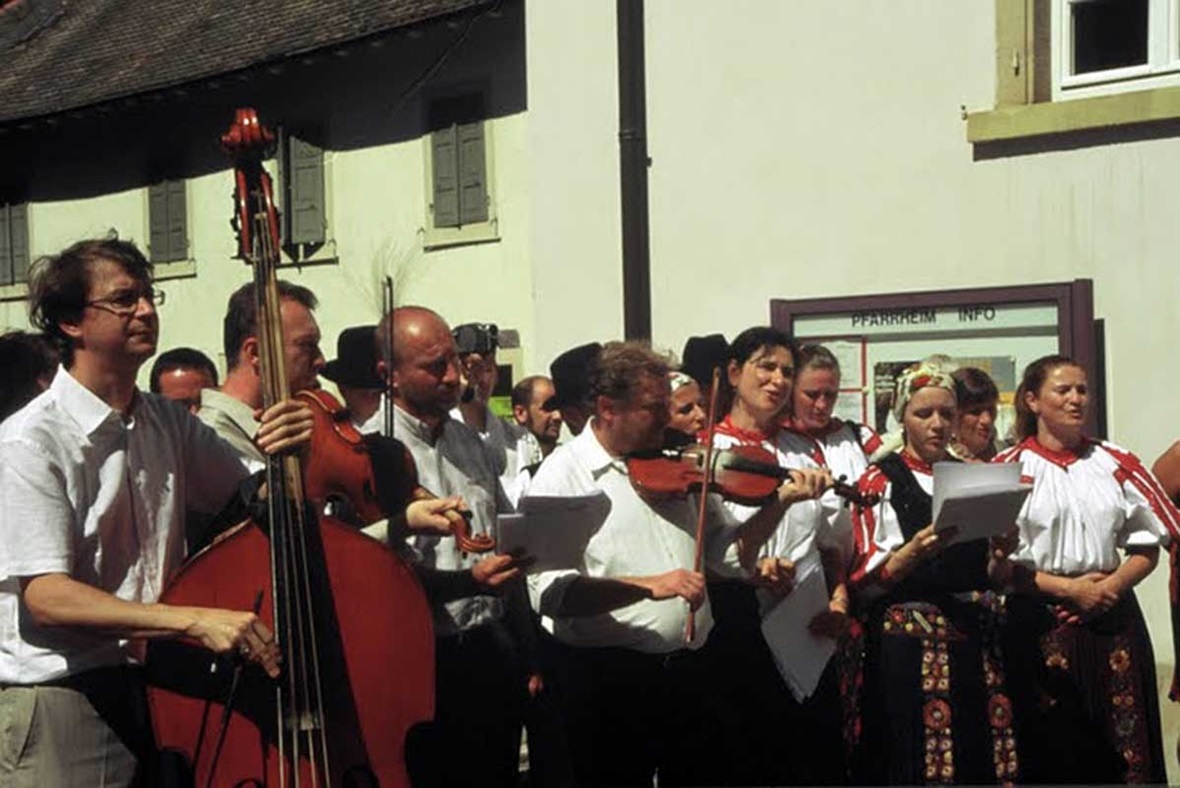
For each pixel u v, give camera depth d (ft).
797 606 19.57
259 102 57.06
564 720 18.21
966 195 30.86
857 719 20.57
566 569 16.51
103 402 13.71
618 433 17.98
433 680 14.42
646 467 18.02
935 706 20.20
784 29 32.99
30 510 13.16
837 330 31.58
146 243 62.44
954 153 30.99
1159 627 28.73
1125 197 29.17
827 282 32.55
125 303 13.69
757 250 33.45
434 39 50.72
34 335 17.35
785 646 19.43
